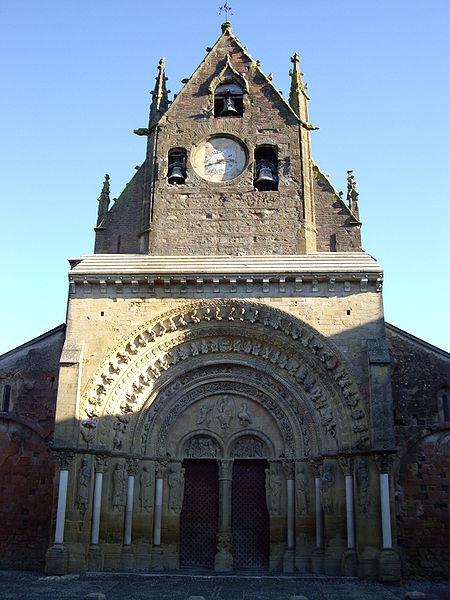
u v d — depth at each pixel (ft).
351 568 86.48
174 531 96.17
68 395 92.07
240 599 68.33
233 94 114.52
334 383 93.97
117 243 108.78
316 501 92.32
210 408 101.04
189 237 105.40
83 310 97.55
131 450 94.68
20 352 106.01
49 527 98.53
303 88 117.19
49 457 101.50
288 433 97.45
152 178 108.99
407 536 94.32
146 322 96.89
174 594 70.95
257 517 98.07
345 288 97.09
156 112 114.42
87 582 79.51
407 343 101.86
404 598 68.69
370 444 89.35
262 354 98.84
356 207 108.68
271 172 109.70
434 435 98.02
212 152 110.93
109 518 91.66
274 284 98.02
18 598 66.59
